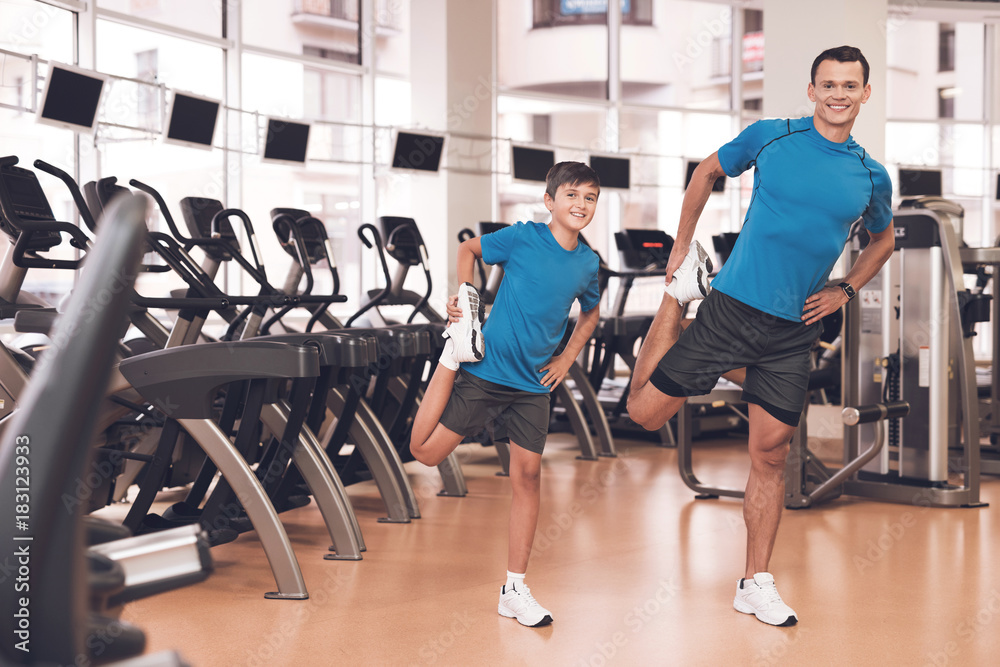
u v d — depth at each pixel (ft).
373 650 6.70
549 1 28.68
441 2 23.97
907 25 31.63
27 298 11.51
